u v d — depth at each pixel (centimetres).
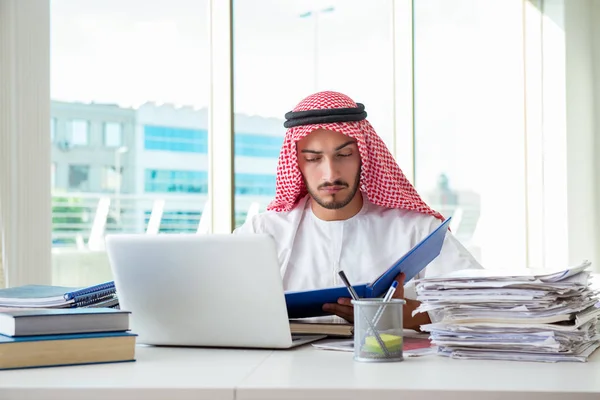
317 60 493
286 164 217
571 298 139
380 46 542
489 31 592
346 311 156
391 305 132
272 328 144
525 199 610
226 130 448
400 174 222
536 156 613
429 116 563
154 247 146
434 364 130
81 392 109
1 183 359
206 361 134
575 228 625
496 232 600
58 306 152
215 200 450
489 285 136
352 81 516
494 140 597
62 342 130
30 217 367
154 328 152
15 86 364
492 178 596
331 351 146
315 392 107
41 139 372
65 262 454
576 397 104
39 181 371
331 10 501
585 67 628
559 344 130
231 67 448
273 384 110
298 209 230
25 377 118
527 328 133
